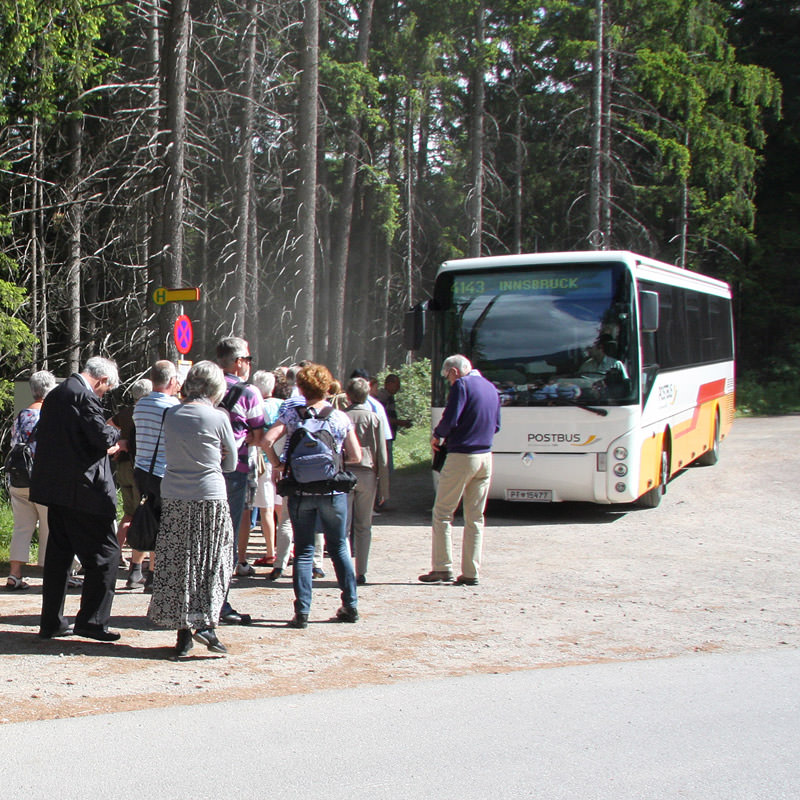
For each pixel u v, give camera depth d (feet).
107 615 22.53
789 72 126.52
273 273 99.86
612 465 39.88
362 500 29.40
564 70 111.04
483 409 28.84
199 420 21.18
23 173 63.41
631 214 110.11
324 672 20.22
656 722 16.99
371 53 110.01
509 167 118.93
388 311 122.31
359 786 14.24
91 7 55.93
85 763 15.14
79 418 21.83
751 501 45.68
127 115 59.77
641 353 40.68
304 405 24.70
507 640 22.79
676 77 97.91
